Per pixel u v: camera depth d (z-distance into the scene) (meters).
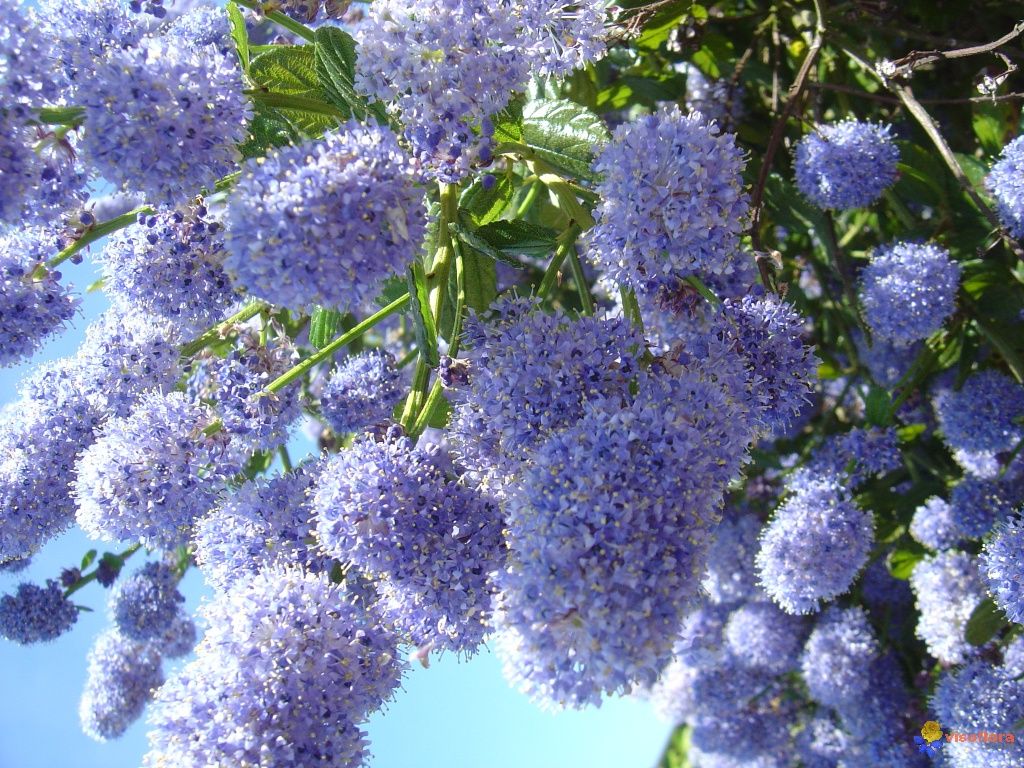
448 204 0.20
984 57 0.27
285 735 0.17
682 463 0.16
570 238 0.21
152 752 0.17
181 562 0.31
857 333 0.30
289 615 0.17
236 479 0.23
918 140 0.28
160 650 0.33
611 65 0.29
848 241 0.30
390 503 0.17
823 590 0.26
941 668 0.30
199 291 0.21
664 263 0.18
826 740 0.35
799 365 0.20
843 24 0.28
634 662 0.15
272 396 0.21
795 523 0.26
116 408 0.22
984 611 0.26
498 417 0.17
